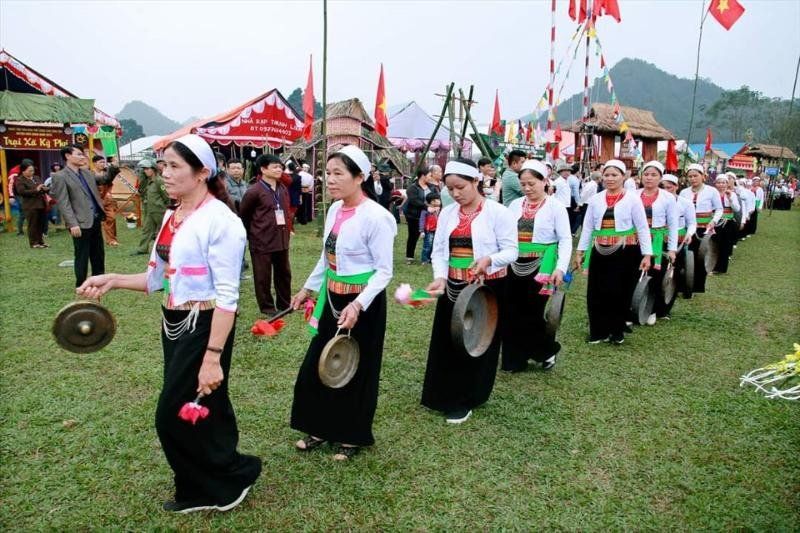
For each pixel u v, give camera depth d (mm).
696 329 6660
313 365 3457
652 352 5758
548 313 4863
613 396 4598
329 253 3402
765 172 35875
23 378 4527
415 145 23594
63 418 3881
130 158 27984
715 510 3092
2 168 13164
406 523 2922
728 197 10102
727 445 3811
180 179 2584
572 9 12391
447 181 3908
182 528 2809
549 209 4852
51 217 13656
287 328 5965
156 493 3088
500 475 3387
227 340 2783
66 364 4832
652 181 6422
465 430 3928
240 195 8773
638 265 5797
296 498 3084
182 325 2686
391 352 5473
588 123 14430
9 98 12883
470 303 3912
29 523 2830
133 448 3520
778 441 3873
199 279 2635
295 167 14680
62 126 13781
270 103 17266
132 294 7152
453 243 4000
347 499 3094
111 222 11039
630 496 3219
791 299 8336
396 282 8656
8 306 6547
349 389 3430
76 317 2777
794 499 3207
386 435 3818
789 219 23172
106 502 3002
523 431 3943
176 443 2713
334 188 3244
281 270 6566
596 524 2967
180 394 2631
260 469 3076
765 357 5641
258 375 4730
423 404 4172
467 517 2994
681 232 7605
